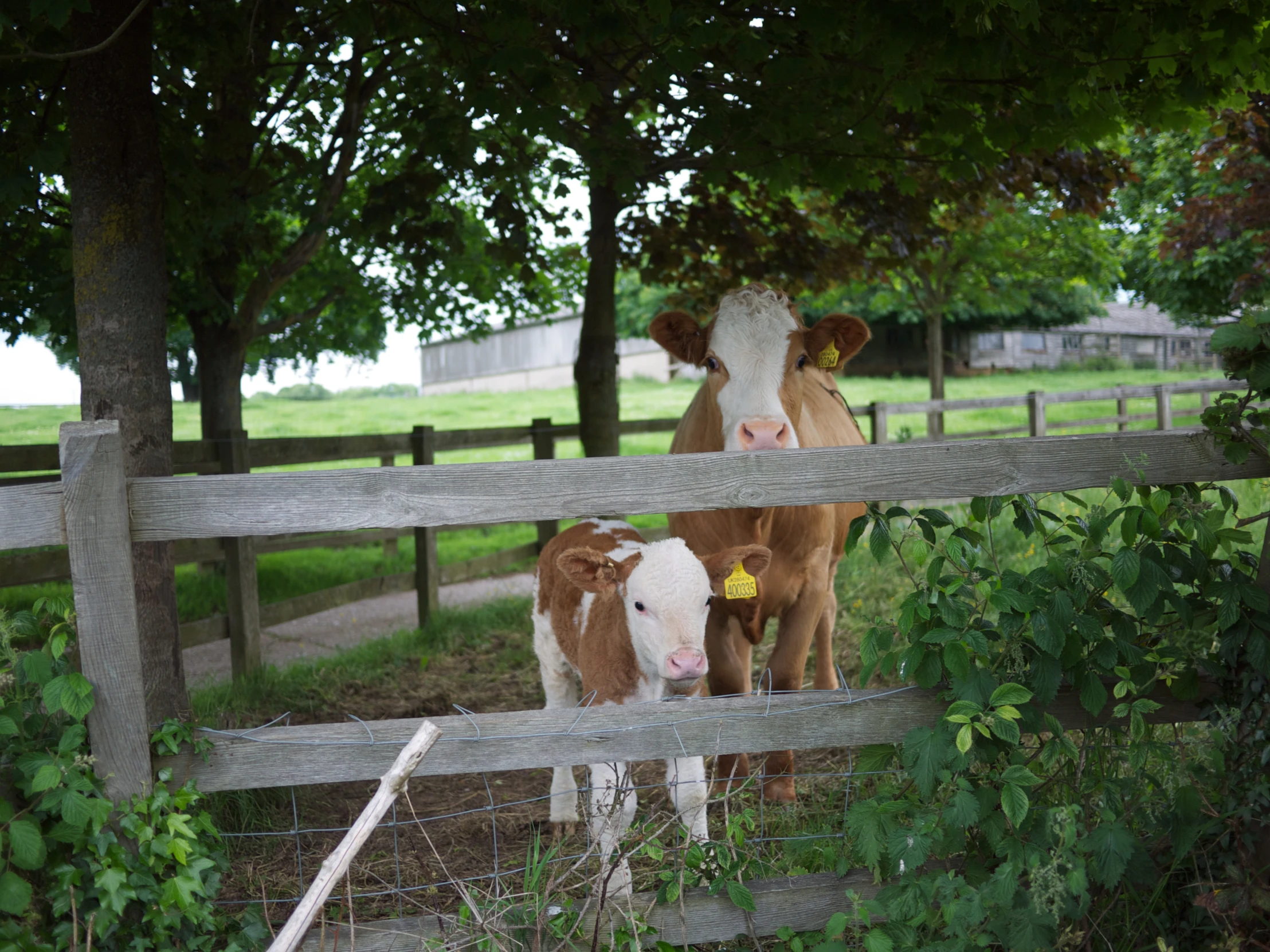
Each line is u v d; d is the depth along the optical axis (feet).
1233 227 34.35
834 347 14.16
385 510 7.73
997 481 8.55
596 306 24.43
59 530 7.33
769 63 13.46
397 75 20.11
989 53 12.74
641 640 10.24
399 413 84.69
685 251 26.99
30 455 18.16
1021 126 16.01
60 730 7.61
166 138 16.75
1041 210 43.37
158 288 11.93
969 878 8.29
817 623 15.44
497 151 19.83
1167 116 16.19
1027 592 8.34
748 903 7.93
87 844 7.17
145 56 11.73
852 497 8.37
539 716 8.02
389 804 6.92
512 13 13.16
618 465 7.98
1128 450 8.66
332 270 30.04
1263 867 8.27
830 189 18.37
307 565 31.12
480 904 8.32
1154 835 8.57
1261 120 28.60
